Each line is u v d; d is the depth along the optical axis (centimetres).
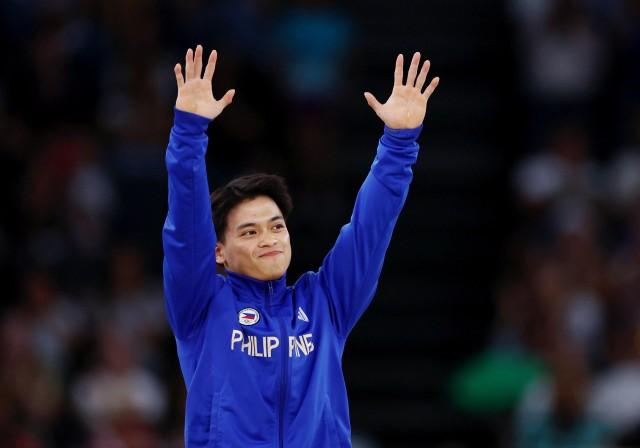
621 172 4469
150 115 4416
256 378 1744
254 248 1780
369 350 4403
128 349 3766
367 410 4228
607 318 3988
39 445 3578
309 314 1805
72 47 4453
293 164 4462
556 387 3647
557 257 4109
